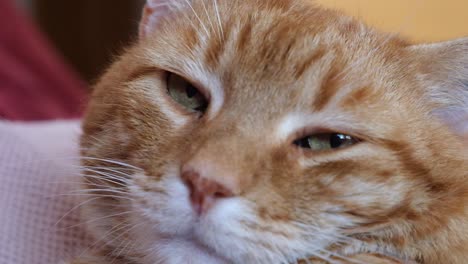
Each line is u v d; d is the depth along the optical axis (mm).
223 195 314
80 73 869
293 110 330
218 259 327
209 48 345
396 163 328
